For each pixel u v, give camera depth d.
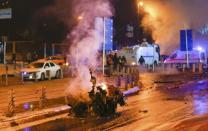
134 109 26.53
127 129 19.80
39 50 89.88
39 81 50.78
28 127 20.70
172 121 21.95
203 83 45.06
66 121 22.30
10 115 24.09
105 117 23.45
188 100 31.02
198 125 20.64
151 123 21.39
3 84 46.28
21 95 35.09
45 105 28.08
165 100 31.17
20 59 83.12
